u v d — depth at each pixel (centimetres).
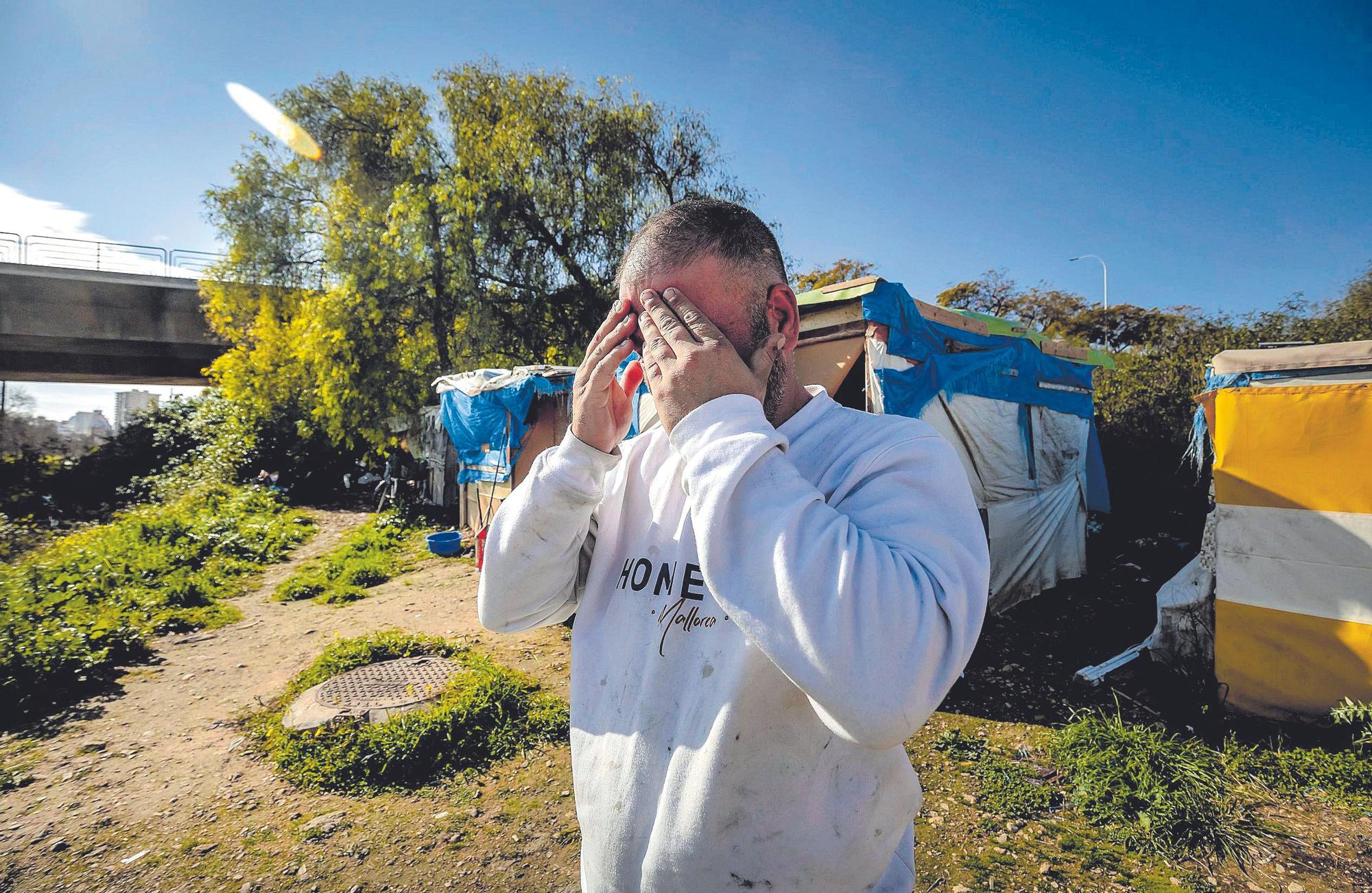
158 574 791
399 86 1695
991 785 336
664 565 89
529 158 1547
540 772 360
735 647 79
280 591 770
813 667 63
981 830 302
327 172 1666
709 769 76
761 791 76
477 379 971
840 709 62
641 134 1644
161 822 322
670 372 78
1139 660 471
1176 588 456
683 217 86
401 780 355
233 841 306
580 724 92
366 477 1769
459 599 718
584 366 96
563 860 290
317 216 1758
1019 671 484
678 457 94
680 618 84
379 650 528
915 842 295
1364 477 360
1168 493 959
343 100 1670
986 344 654
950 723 408
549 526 96
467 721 399
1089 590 717
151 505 1309
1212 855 278
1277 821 299
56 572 718
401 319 1647
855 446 85
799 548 66
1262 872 268
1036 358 716
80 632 543
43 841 309
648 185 1683
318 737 390
